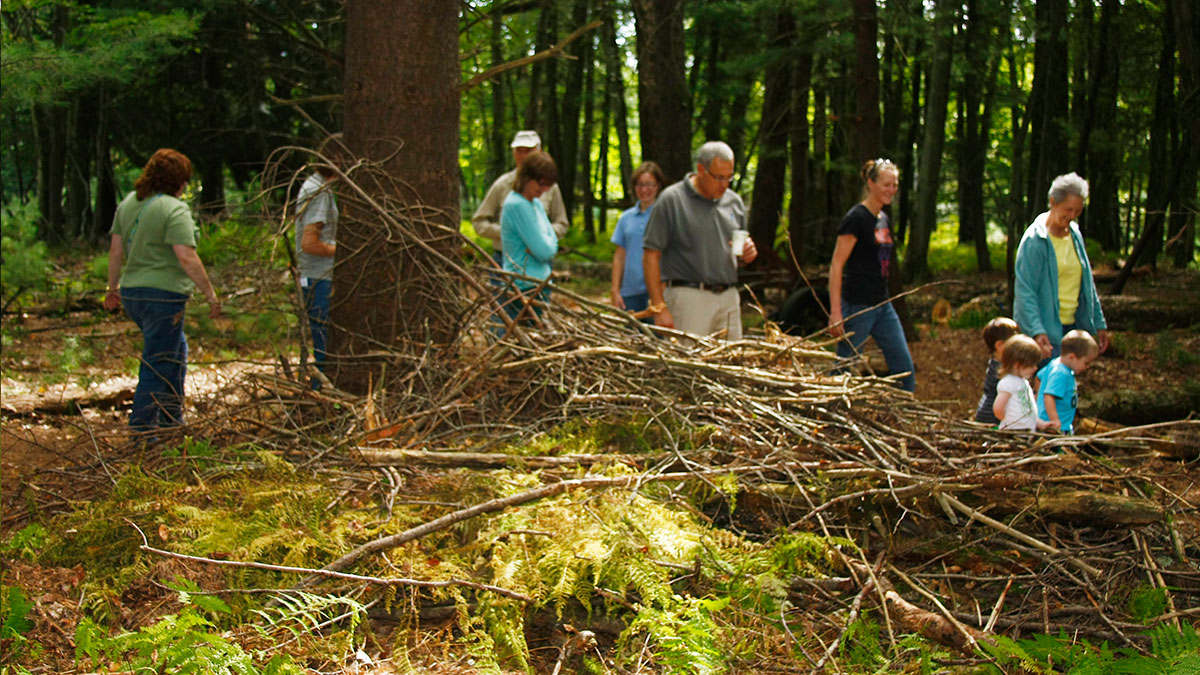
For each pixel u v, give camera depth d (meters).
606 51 21.97
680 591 3.20
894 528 3.65
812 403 4.40
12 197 27.83
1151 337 10.13
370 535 3.32
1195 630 2.98
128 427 5.12
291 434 4.43
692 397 4.46
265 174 5.29
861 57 11.07
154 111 20.50
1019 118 21.78
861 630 2.88
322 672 2.72
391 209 5.11
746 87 18.61
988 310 12.46
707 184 5.70
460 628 3.00
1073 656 2.71
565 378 4.78
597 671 2.79
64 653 2.76
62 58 9.39
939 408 7.79
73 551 3.33
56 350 8.24
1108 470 4.08
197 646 2.40
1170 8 11.60
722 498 3.83
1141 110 16.50
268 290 5.21
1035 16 13.88
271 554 3.18
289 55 18.09
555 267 18.77
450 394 4.54
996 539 3.61
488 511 3.28
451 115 5.32
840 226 6.13
